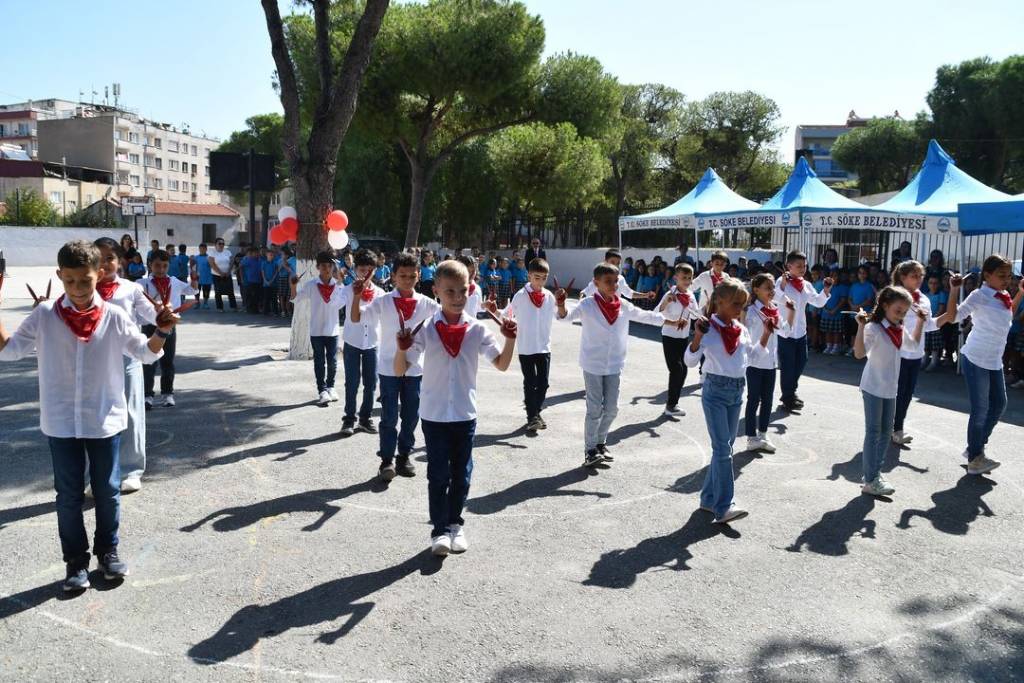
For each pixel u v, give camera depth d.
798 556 4.79
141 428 5.87
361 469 6.36
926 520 5.44
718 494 5.26
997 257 6.41
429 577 4.39
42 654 3.54
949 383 10.99
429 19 20.05
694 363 5.44
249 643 3.66
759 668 3.54
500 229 34.12
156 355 4.28
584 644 3.71
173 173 87.88
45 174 56.12
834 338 14.05
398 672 3.45
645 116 38.56
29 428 7.37
